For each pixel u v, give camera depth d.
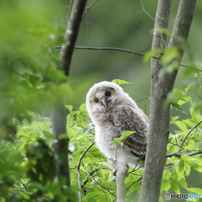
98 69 27.23
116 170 9.72
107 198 10.17
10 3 4.00
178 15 8.52
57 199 5.18
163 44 8.58
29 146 5.41
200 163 10.13
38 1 3.94
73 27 6.18
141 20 28.34
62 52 6.15
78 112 11.34
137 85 25.39
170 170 10.73
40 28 4.46
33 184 5.18
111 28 28.64
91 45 27.83
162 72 5.42
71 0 7.49
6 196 5.15
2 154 5.14
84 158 10.30
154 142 8.15
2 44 4.25
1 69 4.39
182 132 10.89
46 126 9.49
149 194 7.95
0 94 4.55
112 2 29.33
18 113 4.89
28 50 4.51
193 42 25.81
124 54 27.67
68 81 4.63
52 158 5.41
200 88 5.61
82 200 9.39
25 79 4.82
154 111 8.26
